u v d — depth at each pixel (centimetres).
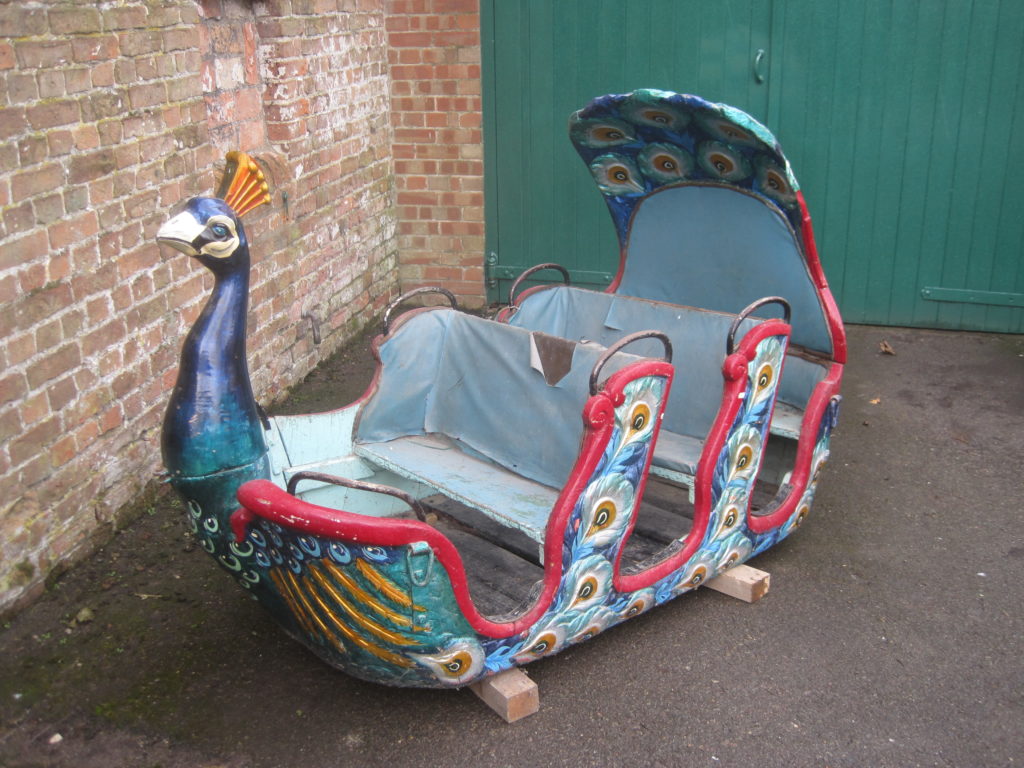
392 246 718
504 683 310
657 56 645
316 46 573
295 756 295
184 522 423
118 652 341
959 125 612
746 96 639
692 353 402
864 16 606
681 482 359
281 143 550
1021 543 412
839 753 295
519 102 675
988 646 346
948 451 497
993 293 638
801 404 416
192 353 294
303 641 311
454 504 410
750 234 407
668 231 436
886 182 634
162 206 432
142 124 413
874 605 370
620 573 332
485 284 727
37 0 350
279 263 549
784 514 386
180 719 310
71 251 375
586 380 343
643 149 408
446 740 301
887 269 652
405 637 280
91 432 392
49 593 370
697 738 301
